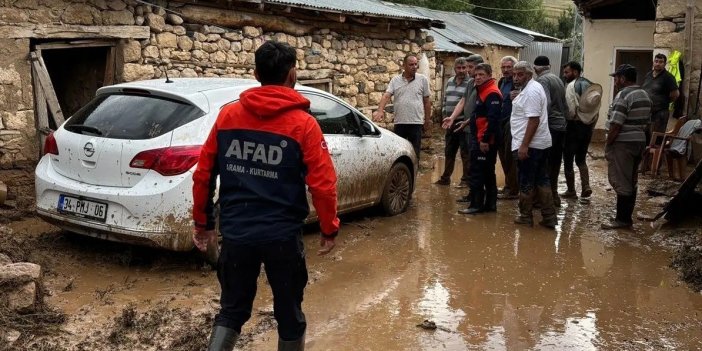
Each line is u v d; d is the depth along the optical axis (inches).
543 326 177.8
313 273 214.4
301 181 123.6
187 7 330.6
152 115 202.2
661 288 210.1
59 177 207.0
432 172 422.3
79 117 214.4
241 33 358.3
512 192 339.0
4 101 266.8
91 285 193.6
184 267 211.0
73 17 283.6
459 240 259.1
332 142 251.1
